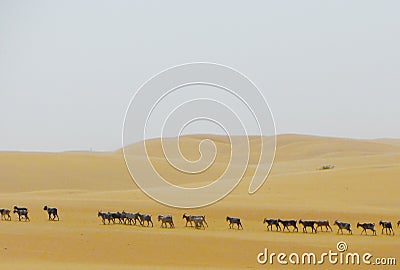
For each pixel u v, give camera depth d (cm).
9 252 5891
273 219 7644
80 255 5853
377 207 9531
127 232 6862
